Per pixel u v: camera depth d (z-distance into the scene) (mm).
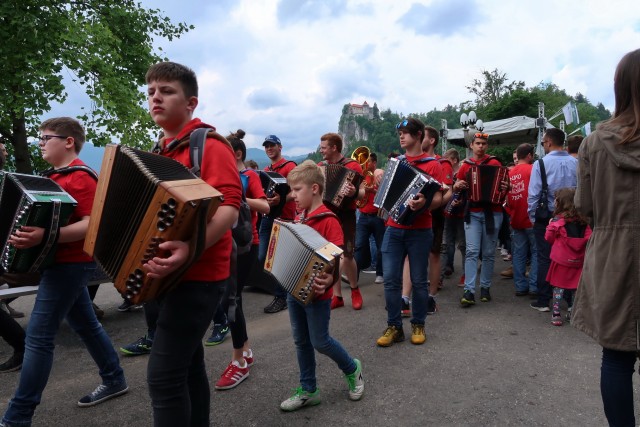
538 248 5426
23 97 12414
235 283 3311
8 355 4617
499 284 6824
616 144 2045
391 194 4125
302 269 2922
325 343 3115
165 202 1652
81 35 13148
